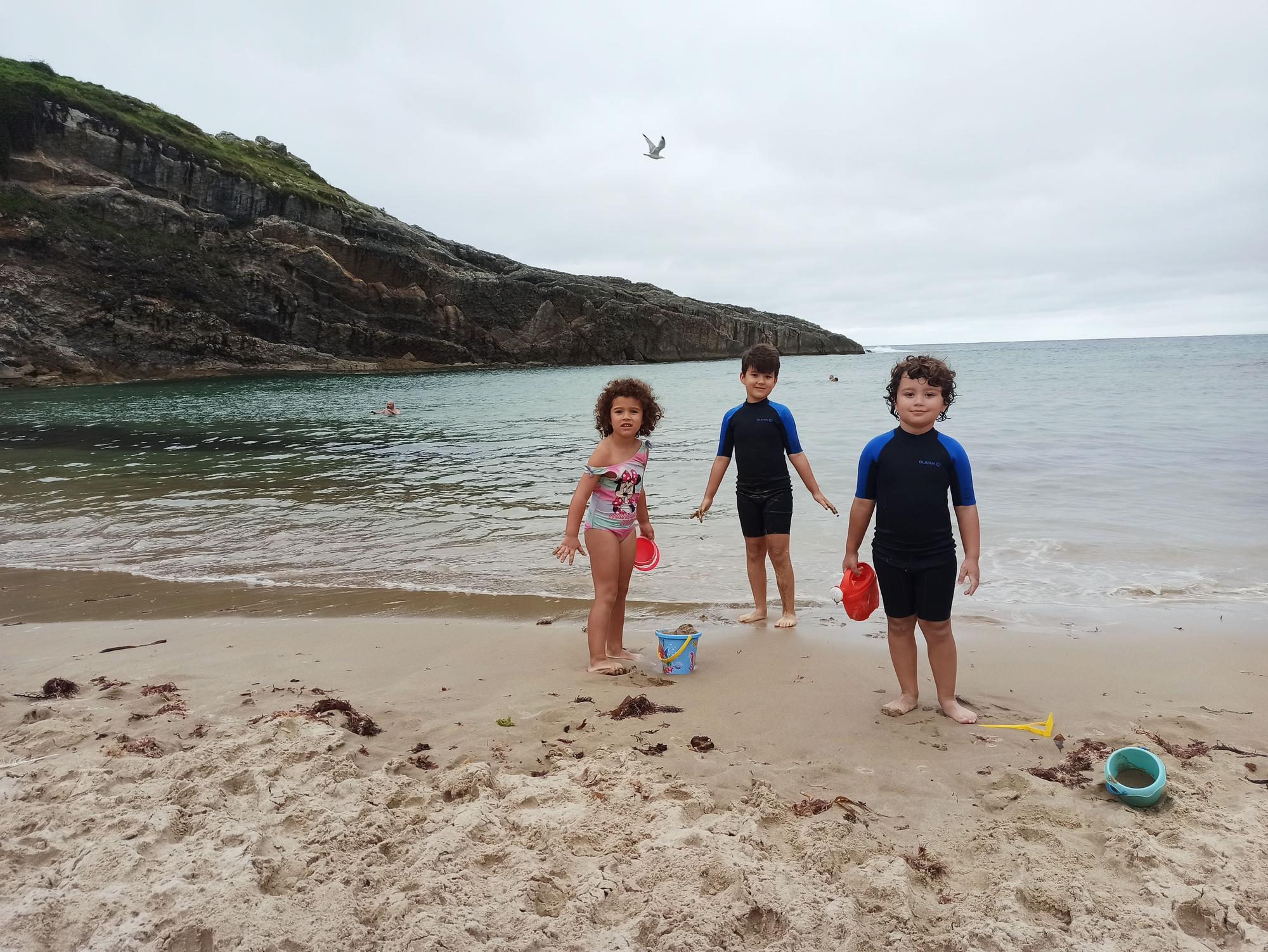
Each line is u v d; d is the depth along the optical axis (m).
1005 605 5.40
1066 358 55.28
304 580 6.34
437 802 2.78
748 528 5.17
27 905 2.11
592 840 2.52
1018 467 10.47
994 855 2.47
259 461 13.19
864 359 65.12
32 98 38.16
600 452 4.32
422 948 1.96
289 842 2.49
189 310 39.34
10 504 9.57
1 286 34.09
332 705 3.68
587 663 4.45
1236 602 5.34
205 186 43.25
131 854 2.34
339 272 44.59
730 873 2.26
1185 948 1.97
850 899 2.16
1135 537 7.02
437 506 9.20
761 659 4.48
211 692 4.02
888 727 3.54
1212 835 2.49
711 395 28.52
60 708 3.78
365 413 22.33
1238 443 11.84
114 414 21.98
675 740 3.39
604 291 58.91
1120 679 4.05
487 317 51.91
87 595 6.02
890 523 3.60
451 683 4.15
